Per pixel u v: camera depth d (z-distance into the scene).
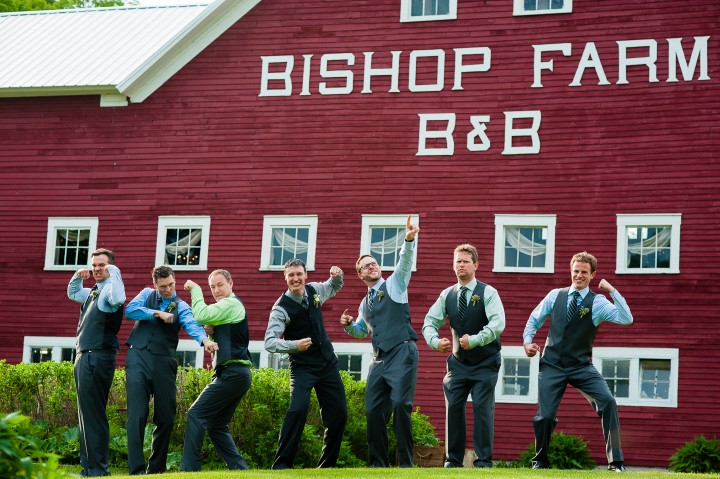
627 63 23.20
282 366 24.09
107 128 25.97
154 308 13.04
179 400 17.09
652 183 22.72
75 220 25.80
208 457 16.53
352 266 24.02
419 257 23.62
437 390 23.09
